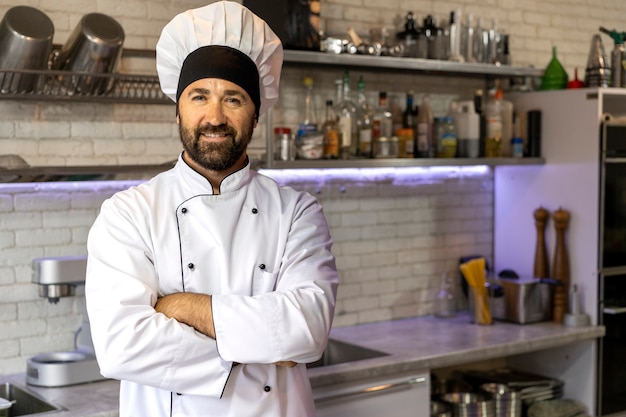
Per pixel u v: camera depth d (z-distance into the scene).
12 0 3.21
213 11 2.21
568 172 4.31
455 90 4.56
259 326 2.06
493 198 4.73
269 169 3.61
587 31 5.13
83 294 3.46
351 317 4.24
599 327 4.16
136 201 2.20
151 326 2.03
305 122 3.96
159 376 2.04
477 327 4.18
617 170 4.21
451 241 4.60
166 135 3.62
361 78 4.03
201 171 2.24
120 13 3.46
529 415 4.11
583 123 4.23
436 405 3.87
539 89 4.69
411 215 4.44
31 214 3.35
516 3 4.77
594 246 4.20
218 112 2.13
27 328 3.37
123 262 2.11
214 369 2.06
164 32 2.26
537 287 4.27
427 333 4.05
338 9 4.11
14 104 3.26
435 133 4.24
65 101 3.36
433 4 4.44
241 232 2.24
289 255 2.25
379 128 4.01
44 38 2.90
